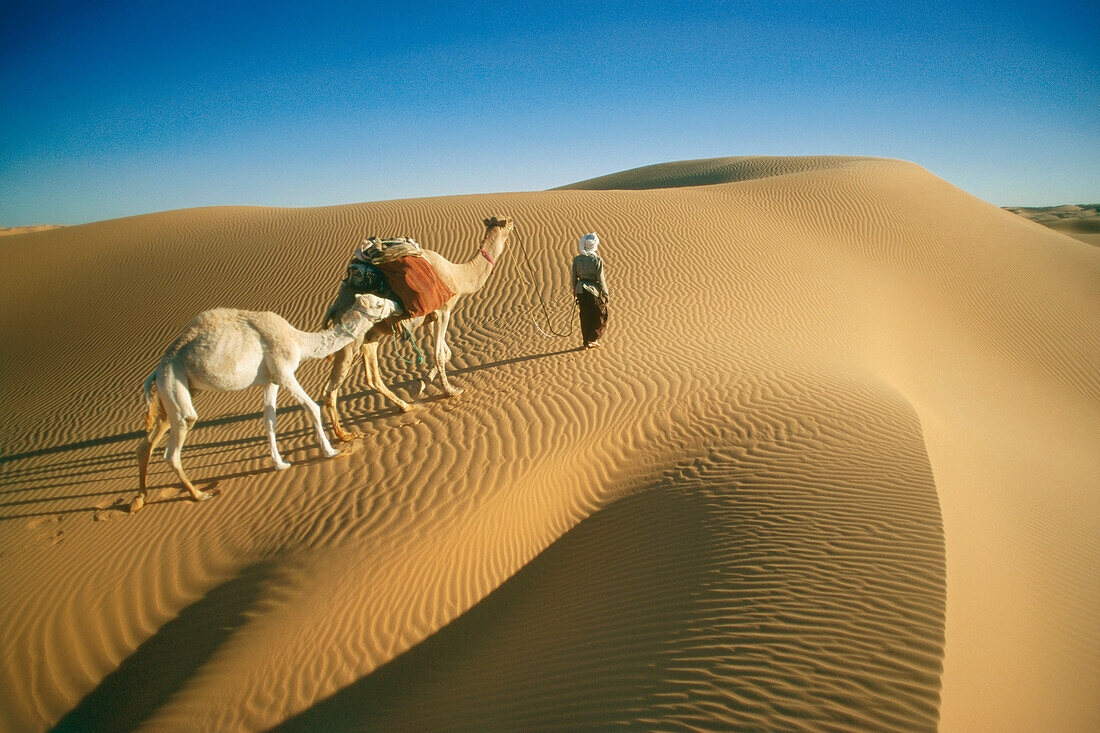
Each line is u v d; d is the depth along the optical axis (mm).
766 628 4402
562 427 8211
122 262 18328
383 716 4648
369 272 8234
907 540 5156
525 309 13938
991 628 4535
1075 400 14641
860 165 31906
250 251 17844
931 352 15180
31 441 9875
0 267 18734
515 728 4137
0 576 6004
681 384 9430
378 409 9539
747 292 15391
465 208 20234
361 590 5551
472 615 5793
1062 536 6660
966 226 23562
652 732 3689
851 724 3484
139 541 6445
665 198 22406
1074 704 4188
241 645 4977
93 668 4973
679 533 6039
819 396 8633
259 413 9922
